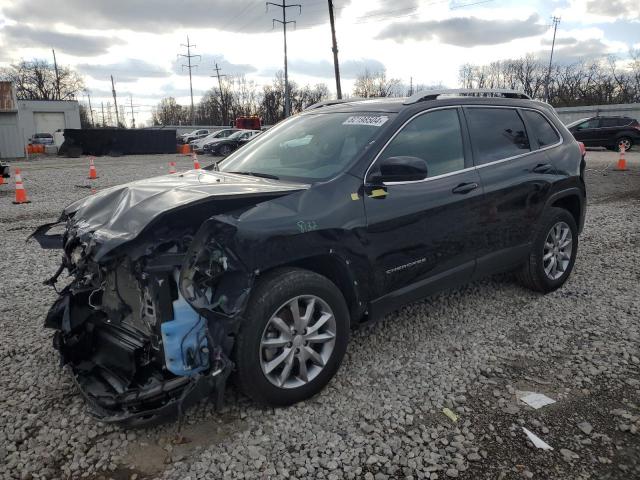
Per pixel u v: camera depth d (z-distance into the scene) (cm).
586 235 748
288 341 309
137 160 2884
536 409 317
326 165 363
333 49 3288
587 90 6669
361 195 342
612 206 1008
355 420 307
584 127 2495
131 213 298
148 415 269
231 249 281
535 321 445
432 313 462
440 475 263
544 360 378
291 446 285
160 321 280
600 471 265
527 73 7594
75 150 3303
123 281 310
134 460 274
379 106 411
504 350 394
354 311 348
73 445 287
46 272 596
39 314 467
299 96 8262
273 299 295
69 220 351
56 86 8575
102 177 1773
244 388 299
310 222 311
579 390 338
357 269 338
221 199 295
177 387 280
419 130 392
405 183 370
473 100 444
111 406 285
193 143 3359
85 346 341
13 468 269
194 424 304
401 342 407
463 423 304
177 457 276
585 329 428
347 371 363
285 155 402
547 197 479
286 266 314
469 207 404
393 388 341
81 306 352
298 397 318
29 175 1850
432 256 385
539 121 503
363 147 363
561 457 275
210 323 284
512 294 505
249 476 262
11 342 409
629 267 589
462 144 420
